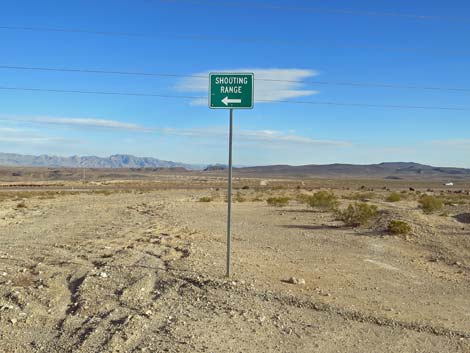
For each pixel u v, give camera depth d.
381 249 18.08
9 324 8.75
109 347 7.62
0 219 28.31
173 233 20.48
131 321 8.70
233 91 11.24
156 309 9.55
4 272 12.60
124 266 13.12
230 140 11.59
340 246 18.69
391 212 25.67
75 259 14.48
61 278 11.96
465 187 135.12
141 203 43.69
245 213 33.31
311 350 7.78
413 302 10.77
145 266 13.17
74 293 10.73
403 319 9.30
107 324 8.70
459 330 8.83
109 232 21.41
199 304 9.88
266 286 11.20
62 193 65.69
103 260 14.10
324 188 98.94
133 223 25.64
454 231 21.22
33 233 21.44
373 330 8.79
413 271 14.38
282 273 12.90
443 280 13.27
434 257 16.81
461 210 32.66
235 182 144.88
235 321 8.92
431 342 8.28
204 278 11.56
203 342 7.85
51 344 7.92
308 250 17.56
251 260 14.60
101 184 111.00
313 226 25.27
